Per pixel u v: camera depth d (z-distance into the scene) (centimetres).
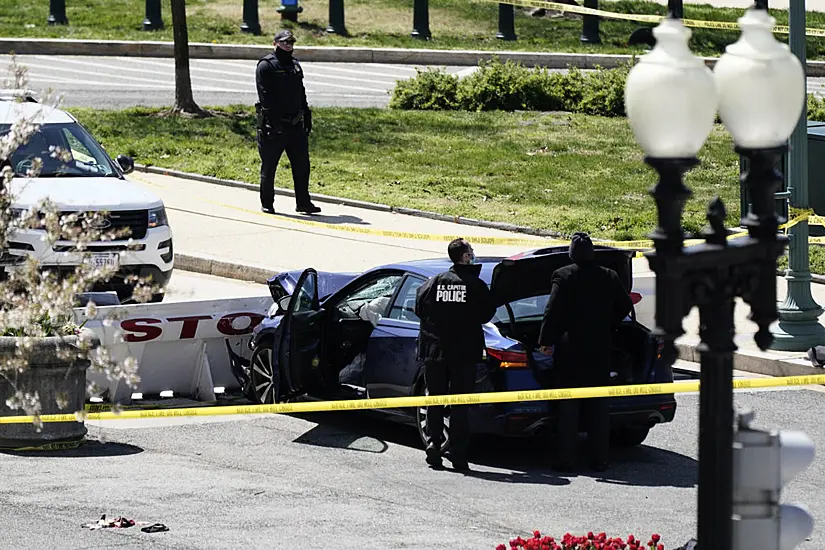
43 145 5656
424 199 7550
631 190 7775
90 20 13575
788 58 1598
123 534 3019
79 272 3453
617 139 9150
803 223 5006
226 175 8025
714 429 1669
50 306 3384
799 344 5000
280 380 4184
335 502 3353
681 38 1557
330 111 9850
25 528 3050
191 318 4553
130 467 3666
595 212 7231
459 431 3678
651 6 15150
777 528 1706
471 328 3634
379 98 10750
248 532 3056
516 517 3256
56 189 5328
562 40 13925
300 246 6625
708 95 1547
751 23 1603
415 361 3878
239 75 11544
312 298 4212
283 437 4059
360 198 7562
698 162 1622
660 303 1591
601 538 2320
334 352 4219
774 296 1662
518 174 8119
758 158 1634
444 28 14225
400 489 3506
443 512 3288
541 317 3922
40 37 12506
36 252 5034
